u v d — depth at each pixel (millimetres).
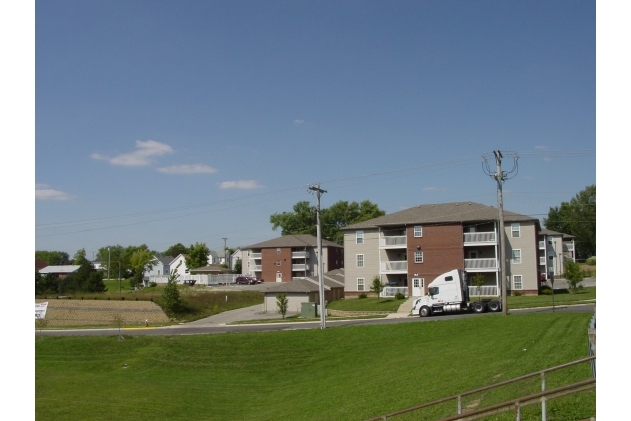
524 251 54938
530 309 41719
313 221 125875
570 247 98750
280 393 27906
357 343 35156
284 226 126125
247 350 37469
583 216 111000
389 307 52406
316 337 37781
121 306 61625
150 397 29359
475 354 24922
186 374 34750
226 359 36531
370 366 28797
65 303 62375
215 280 99625
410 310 49750
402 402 19016
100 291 72500
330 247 97125
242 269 111312
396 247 60000
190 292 71375
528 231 54969
